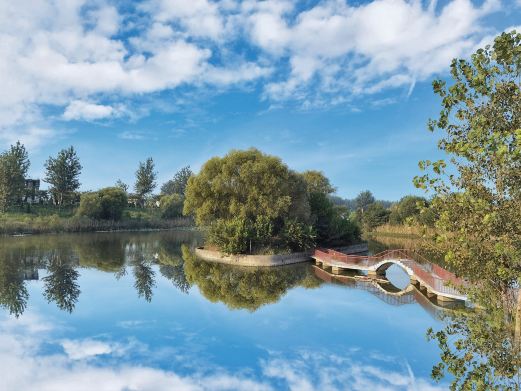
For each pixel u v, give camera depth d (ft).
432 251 21.48
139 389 37.35
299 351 47.60
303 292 82.02
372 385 37.99
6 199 236.22
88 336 52.60
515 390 20.40
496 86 17.75
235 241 118.42
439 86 19.22
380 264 97.25
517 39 16.99
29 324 57.72
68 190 290.35
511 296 20.75
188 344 49.78
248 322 59.82
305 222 134.10
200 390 37.27
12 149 251.80
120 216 268.41
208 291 82.84
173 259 129.08
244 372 41.29
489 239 18.04
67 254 133.80
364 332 54.80
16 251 137.80
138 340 51.31
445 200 18.76
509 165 17.13
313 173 209.56
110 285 87.04
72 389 37.09
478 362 23.26
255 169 124.57
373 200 335.47
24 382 38.50
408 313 64.49
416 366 42.86
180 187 444.55
